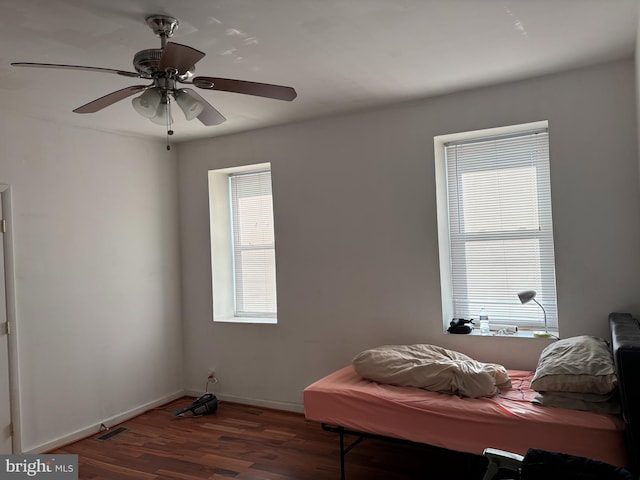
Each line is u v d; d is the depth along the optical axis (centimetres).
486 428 262
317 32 250
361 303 405
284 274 439
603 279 323
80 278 401
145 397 454
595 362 259
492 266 383
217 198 489
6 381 347
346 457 343
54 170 385
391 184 391
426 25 247
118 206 436
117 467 340
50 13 218
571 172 330
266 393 452
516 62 307
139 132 438
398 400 289
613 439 234
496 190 379
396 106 388
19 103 340
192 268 491
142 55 221
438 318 376
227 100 359
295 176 432
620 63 314
